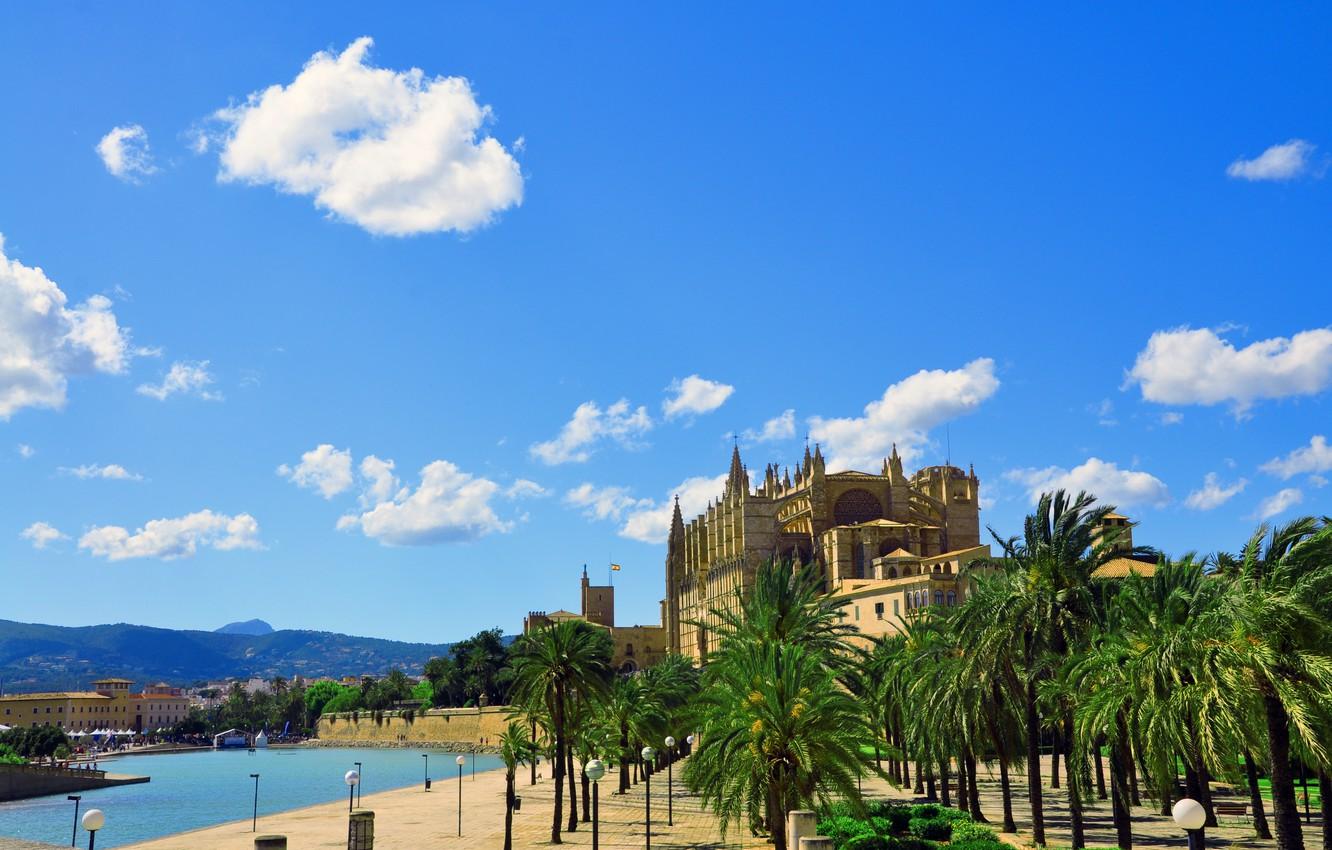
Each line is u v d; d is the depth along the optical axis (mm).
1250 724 33031
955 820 53062
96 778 148375
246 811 114000
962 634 48438
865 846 44250
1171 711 34781
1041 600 45438
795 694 42969
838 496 188125
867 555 169875
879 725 79062
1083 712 39625
